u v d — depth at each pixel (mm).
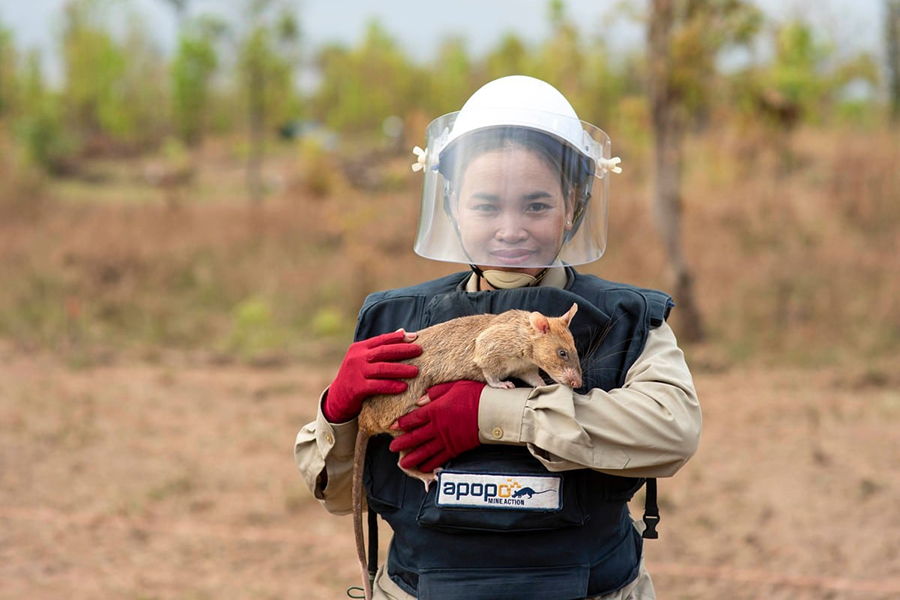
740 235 14102
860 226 14266
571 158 2121
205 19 21797
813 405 8562
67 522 6195
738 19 10039
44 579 5348
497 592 1995
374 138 41906
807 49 16266
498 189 2092
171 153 28672
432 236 2291
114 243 14539
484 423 1960
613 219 14219
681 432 1938
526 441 1936
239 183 26766
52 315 12156
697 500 6504
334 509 2469
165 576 5445
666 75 10180
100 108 40094
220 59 27875
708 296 11734
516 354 2078
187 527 6191
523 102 2143
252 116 22234
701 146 17797
